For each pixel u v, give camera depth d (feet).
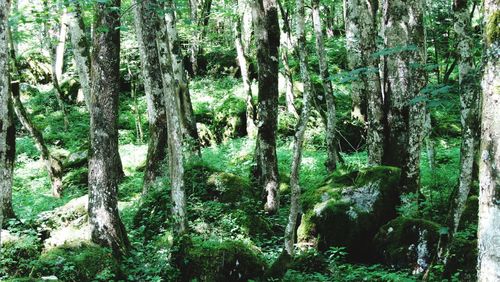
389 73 30.42
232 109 65.21
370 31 34.42
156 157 40.04
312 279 24.07
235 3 65.77
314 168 45.24
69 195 46.19
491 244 11.50
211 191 35.81
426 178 36.22
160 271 25.64
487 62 11.81
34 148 63.82
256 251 27.78
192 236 27.58
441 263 21.35
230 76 80.48
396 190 29.43
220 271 24.70
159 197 35.91
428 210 28.96
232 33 84.28
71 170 53.47
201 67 85.61
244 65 63.05
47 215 32.65
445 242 21.66
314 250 27.35
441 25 46.21
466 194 19.84
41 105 79.51
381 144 31.99
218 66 82.58
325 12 81.97
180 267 25.89
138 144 66.69
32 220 32.19
